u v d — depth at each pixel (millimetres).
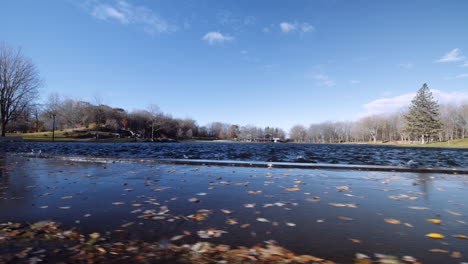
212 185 5297
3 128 40062
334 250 2316
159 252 2244
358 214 3385
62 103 75375
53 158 11094
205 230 2766
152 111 87812
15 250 2238
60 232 2658
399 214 3396
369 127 95250
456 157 18969
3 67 39344
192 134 114938
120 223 2949
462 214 3418
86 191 4625
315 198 4238
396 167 7957
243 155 18062
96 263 2035
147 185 5238
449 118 75625
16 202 3820
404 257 2188
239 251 2277
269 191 4766
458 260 2127
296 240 2531
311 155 19047
